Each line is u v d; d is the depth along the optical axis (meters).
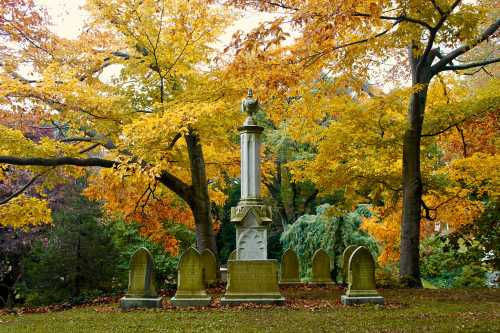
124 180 16.22
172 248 18.22
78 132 15.36
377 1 10.80
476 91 16.61
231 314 9.32
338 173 16.77
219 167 18.77
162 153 12.81
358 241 22.17
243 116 14.31
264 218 11.16
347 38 13.90
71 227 16.55
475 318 8.37
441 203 17.05
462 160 15.97
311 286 14.92
